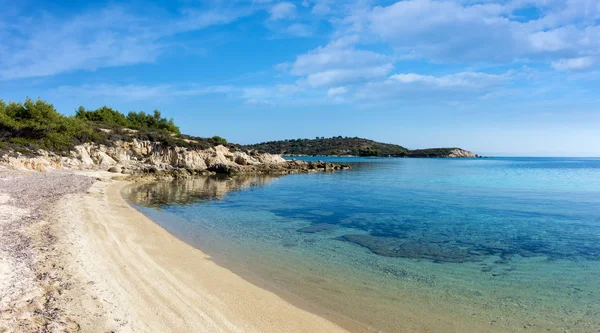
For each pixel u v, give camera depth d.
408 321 8.78
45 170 39.03
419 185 48.75
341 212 25.92
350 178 62.03
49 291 8.26
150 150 63.50
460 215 24.88
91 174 43.50
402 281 11.68
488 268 13.21
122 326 7.09
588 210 27.45
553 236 18.69
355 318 8.86
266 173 73.38
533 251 15.70
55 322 6.85
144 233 16.50
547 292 10.88
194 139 77.25
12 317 6.79
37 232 13.48
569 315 9.25
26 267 9.54
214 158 71.19
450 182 53.91
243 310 8.84
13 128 43.31
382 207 28.44
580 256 14.95
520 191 41.38
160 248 14.09
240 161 78.12
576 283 11.70
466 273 12.60
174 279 10.51
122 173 51.25
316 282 11.39
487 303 9.98
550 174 76.25
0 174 31.05
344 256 14.52
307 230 19.59
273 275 11.91
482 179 60.34
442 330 8.34
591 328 8.52
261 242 16.61
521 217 24.31
